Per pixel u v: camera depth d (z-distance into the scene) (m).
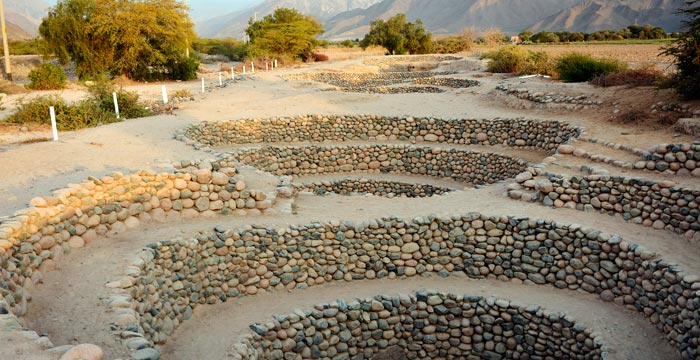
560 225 10.46
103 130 17.22
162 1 39.22
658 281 9.05
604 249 10.02
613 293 9.90
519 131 17.89
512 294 10.32
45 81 31.33
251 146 18.25
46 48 36.94
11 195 9.91
